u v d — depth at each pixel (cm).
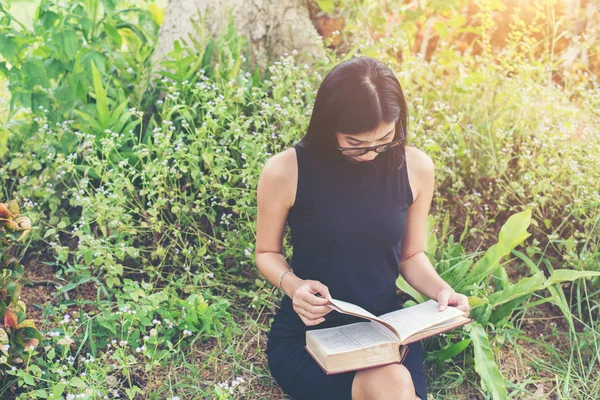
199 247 320
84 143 318
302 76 369
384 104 204
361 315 203
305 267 235
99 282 287
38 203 336
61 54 355
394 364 211
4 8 367
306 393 227
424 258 248
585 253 322
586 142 360
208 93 330
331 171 225
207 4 380
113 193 314
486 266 291
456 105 391
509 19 478
